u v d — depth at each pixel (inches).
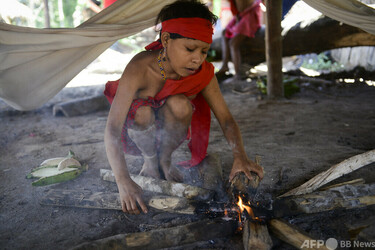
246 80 294.5
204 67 94.2
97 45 103.5
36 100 102.0
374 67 279.6
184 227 75.8
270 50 222.2
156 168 105.7
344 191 86.1
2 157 138.9
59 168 111.6
